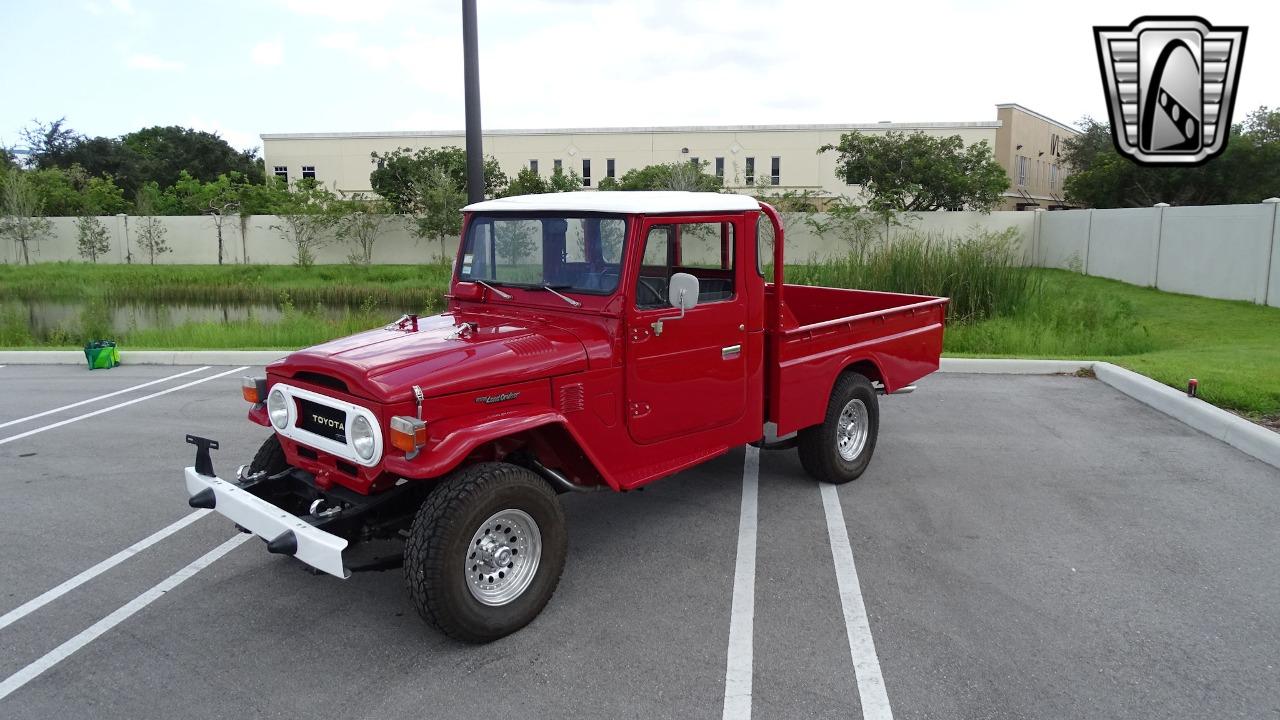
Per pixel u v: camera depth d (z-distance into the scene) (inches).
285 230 1320.1
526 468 172.7
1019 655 148.3
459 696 136.4
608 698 135.7
